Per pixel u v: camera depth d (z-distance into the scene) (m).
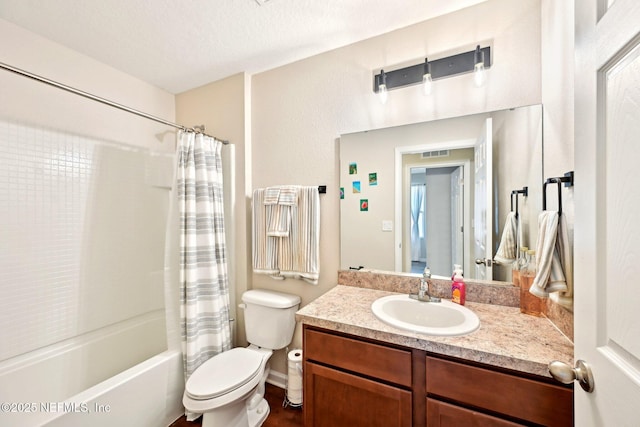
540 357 0.79
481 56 1.27
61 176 1.61
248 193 1.95
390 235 1.52
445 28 1.38
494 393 0.82
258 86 1.94
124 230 1.93
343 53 1.64
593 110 0.55
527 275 1.13
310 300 1.75
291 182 1.82
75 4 1.28
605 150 0.52
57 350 1.55
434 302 1.27
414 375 0.94
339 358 1.07
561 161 1.00
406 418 0.95
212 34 1.52
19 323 1.41
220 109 2.04
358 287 1.58
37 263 1.49
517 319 1.08
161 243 2.17
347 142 1.62
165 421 1.47
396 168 1.50
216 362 1.44
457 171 1.37
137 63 1.81
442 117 1.40
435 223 1.42
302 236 1.68
